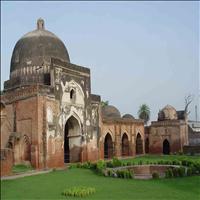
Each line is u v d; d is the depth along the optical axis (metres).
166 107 24.89
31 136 13.57
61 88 15.25
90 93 17.56
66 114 15.44
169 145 23.09
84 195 7.48
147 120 33.59
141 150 23.81
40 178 10.57
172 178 10.12
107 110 23.52
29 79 15.68
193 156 12.92
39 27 17.66
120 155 21.47
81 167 13.95
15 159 13.10
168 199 6.87
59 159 14.43
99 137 18.09
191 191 7.80
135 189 8.32
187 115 20.33
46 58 16.05
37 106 13.59
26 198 7.16
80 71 16.80
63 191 7.84
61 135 14.80
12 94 14.55
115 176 11.03
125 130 22.25
